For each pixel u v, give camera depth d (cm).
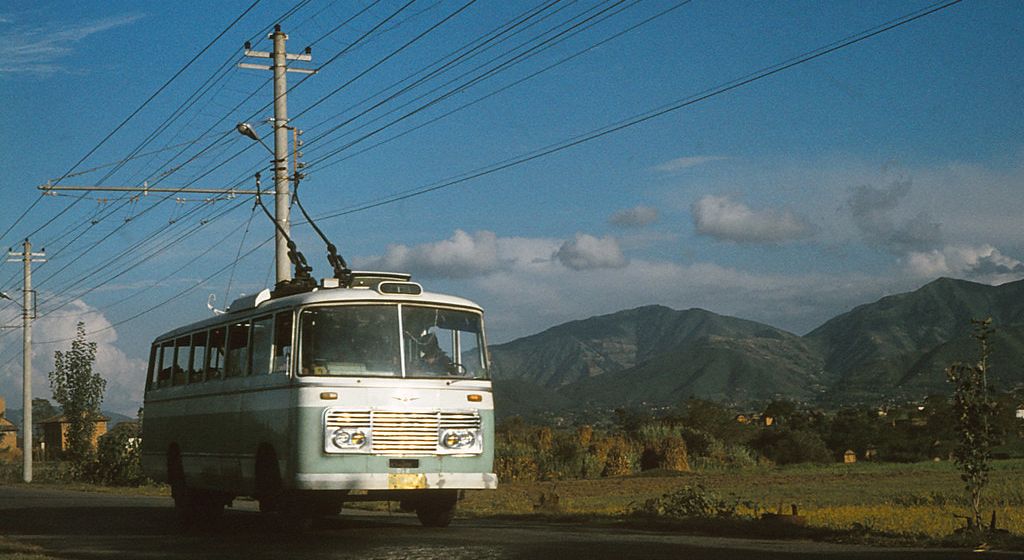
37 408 13538
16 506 2797
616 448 6519
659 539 1582
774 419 11038
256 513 2388
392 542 1528
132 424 5169
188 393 2047
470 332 1689
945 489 4294
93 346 5666
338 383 1579
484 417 1653
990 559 1249
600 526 1941
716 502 2380
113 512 2488
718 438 9138
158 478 2217
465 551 1380
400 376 1609
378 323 1627
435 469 1605
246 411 1758
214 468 1898
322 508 1766
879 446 9425
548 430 6712
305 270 1981
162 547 1577
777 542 1548
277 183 3103
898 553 1329
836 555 1295
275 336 1683
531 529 1811
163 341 2253
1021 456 7581
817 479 5541
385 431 1585
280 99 3145
